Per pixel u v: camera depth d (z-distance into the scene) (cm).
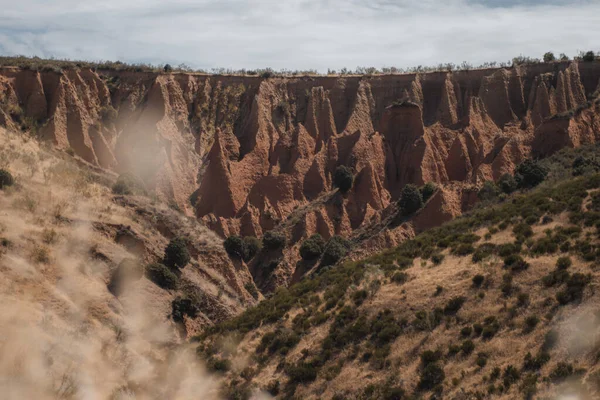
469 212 7400
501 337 4494
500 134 10256
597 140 9562
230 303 5991
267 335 5300
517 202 6319
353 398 4519
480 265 5184
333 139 10825
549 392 3956
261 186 10269
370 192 9731
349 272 6059
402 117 10738
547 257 5006
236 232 9700
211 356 5147
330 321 5281
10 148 6062
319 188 10362
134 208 6131
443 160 10525
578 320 4338
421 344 4712
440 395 4275
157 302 5297
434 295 5084
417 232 7969
